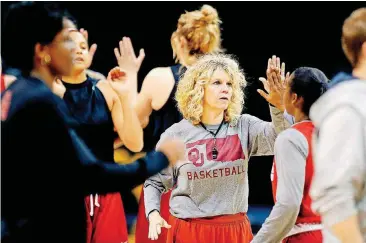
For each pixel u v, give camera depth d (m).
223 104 7.11
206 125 7.22
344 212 3.70
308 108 5.87
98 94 8.59
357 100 3.85
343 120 3.79
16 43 4.76
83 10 11.64
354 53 4.30
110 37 11.90
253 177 12.61
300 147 5.48
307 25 12.22
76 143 4.58
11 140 4.45
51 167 4.42
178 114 8.83
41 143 4.41
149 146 8.86
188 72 7.32
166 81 8.73
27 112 4.43
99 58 11.86
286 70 12.41
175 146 4.92
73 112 8.37
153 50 11.98
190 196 7.12
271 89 7.14
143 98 8.76
